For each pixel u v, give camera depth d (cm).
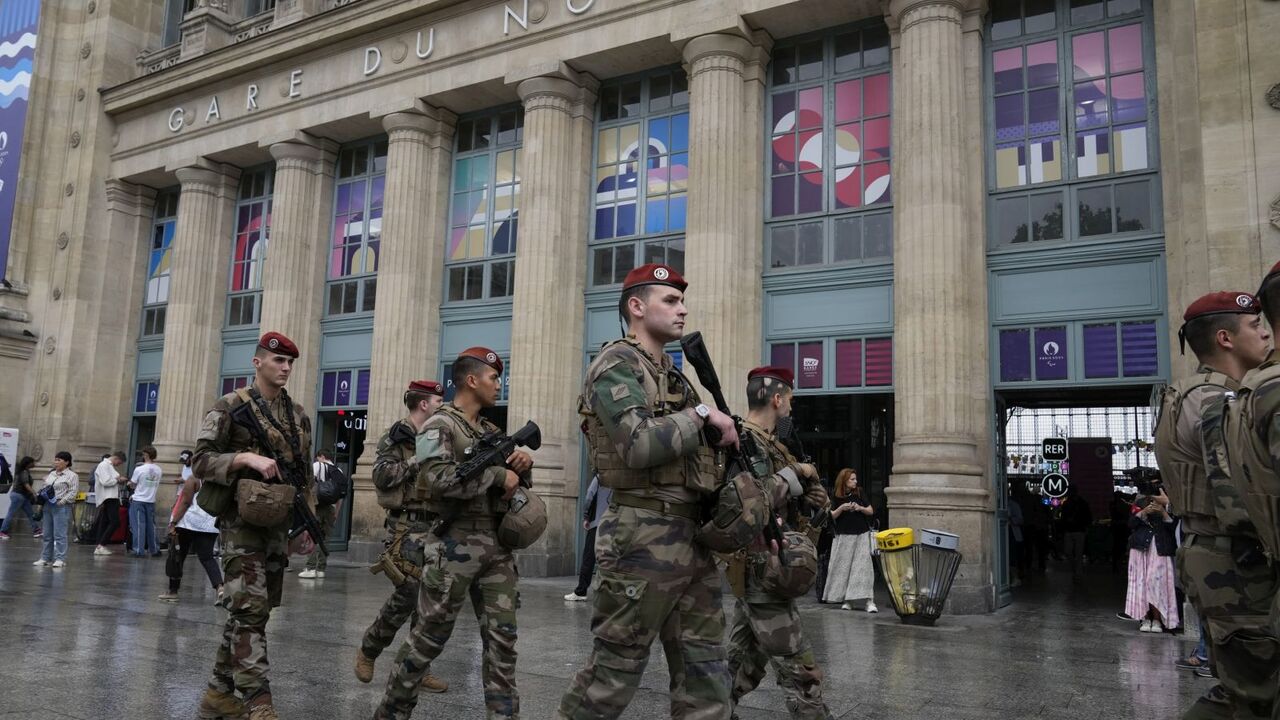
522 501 468
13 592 1029
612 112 1543
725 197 1317
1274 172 968
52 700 543
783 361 1316
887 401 1659
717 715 329
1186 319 403
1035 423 2441
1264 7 995
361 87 1709
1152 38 1134
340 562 1553
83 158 2200
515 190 1623
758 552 429
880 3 1265
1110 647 838
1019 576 1614
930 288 1136
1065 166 1165
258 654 489
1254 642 362
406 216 1630
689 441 314
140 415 2141
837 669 711
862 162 1305
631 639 322
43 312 2195
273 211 1820
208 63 1942
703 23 1345
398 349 1598
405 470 580
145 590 1084
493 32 1555
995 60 1233
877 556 1088
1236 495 352
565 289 1486
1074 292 1131
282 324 1762
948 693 630
